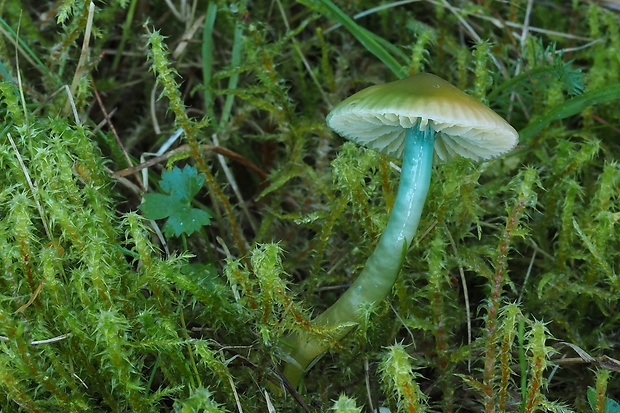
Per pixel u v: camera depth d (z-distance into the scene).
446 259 0.29
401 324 0.29
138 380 0.26
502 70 0.34
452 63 0.34
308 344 0.28
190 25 0.34
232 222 0.31
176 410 0.26
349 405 0.25
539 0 0.36
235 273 0.27
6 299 0.26
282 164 0.33
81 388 0.27
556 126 0.33
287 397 0.28
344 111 0.26
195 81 0.35
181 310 0.28
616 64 0.34
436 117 0.25
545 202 0.31
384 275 0.27
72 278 0.27
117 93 0.34
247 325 0.28
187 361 0.27
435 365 0.29
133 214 0.27
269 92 0.32
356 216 0.30
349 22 0.32
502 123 0.26
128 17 0.34
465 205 0.30
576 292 0.30
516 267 0.31
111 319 0.26
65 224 0.27
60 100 0.31
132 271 0.28
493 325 0.28
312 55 0.35
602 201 0.30
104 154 0.32
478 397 0.29
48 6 0.34
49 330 0.27
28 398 0.26
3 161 0.29
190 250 0.31
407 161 0.27
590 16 0.34
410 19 0.34
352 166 0.29
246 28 0.32
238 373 0.28
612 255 0.30
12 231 0.27
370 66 0.34
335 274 0.30
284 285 0.27
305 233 0.32
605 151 0.32
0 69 0.30
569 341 0.30
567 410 0.27
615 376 0.29
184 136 0.31
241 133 0.34
